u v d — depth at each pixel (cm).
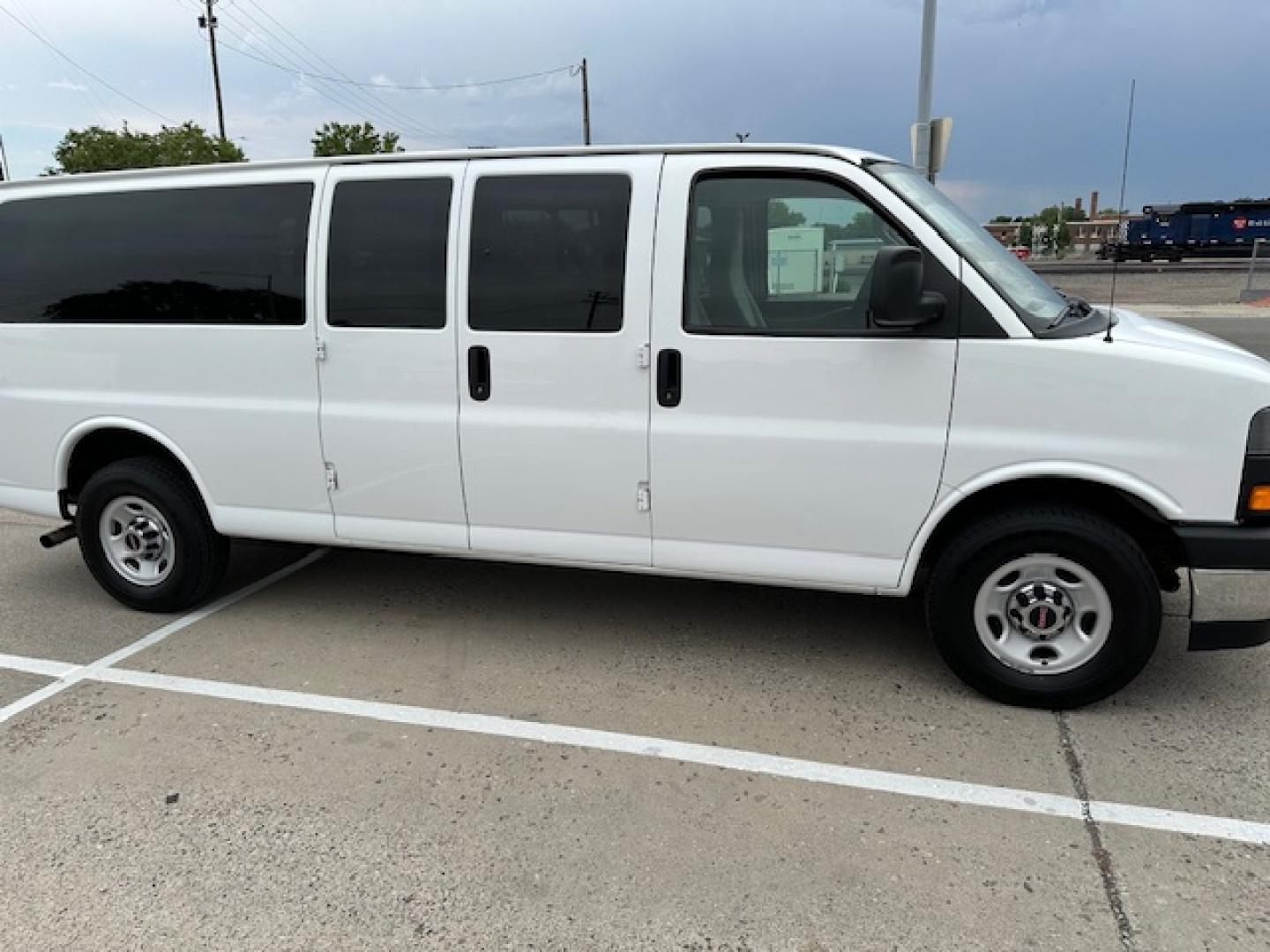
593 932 256
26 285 461
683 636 440
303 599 496
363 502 426
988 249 379
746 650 425
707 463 372
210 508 453
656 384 372
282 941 254
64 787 326
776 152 360
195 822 305
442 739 354
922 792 316
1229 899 264
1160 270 2873
